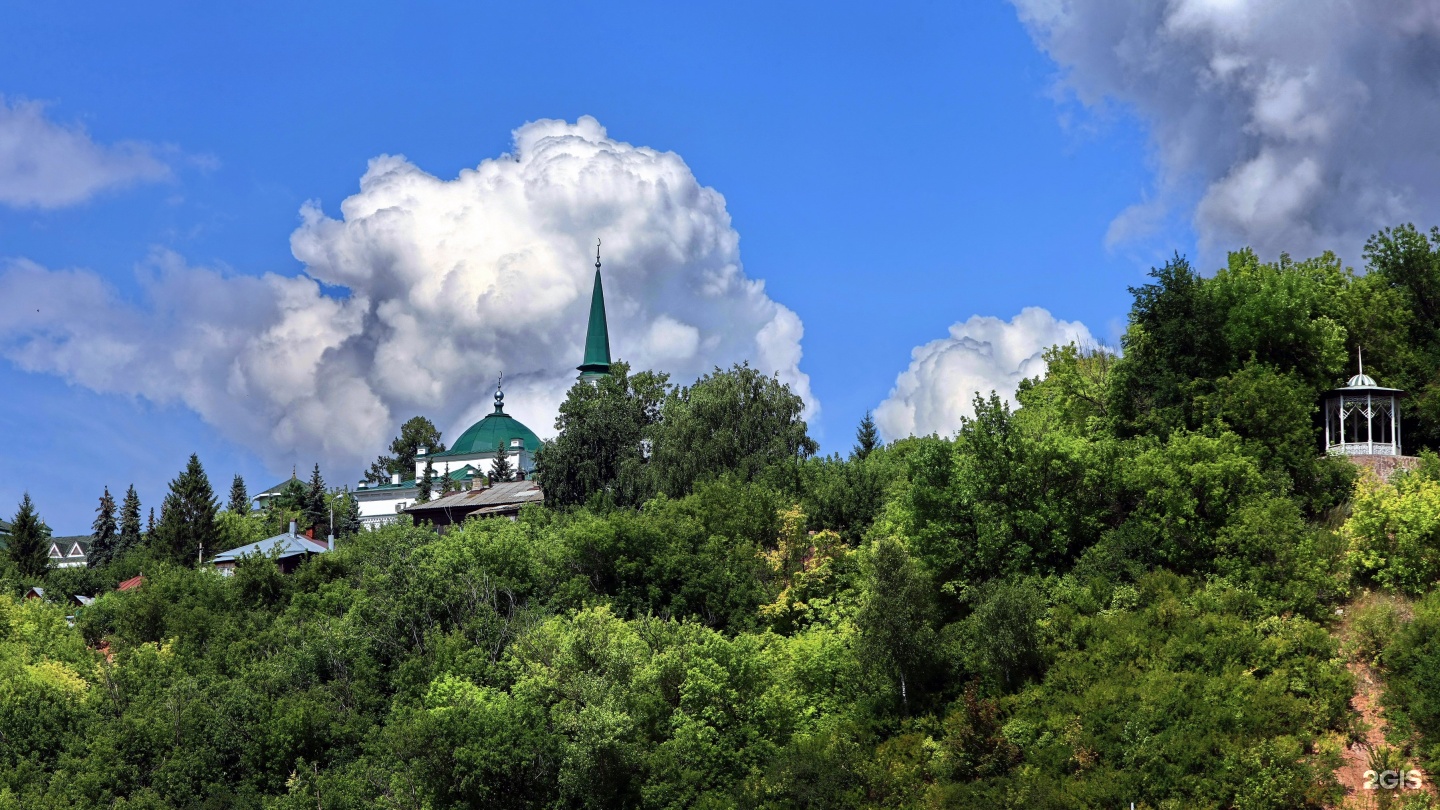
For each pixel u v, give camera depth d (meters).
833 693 53.03
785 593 62.25
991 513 55.38
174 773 55.34
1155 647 47.34
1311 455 54.38
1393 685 42.81
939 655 50.56
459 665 56.62
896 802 44.88
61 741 59.78
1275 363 60.09
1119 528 54.00
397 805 49.78
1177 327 60.16
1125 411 62.00
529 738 47.91
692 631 55.31
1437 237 67.38
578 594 64.94
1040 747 44.97
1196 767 42.06
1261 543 49.56
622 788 48.72
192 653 70.50
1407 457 55.66
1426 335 64.44
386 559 75.06
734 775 48.62
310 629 68.75
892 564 51.53
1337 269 68.06
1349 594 48.16
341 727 56.69
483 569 65.00
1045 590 52.72
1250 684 44.22
